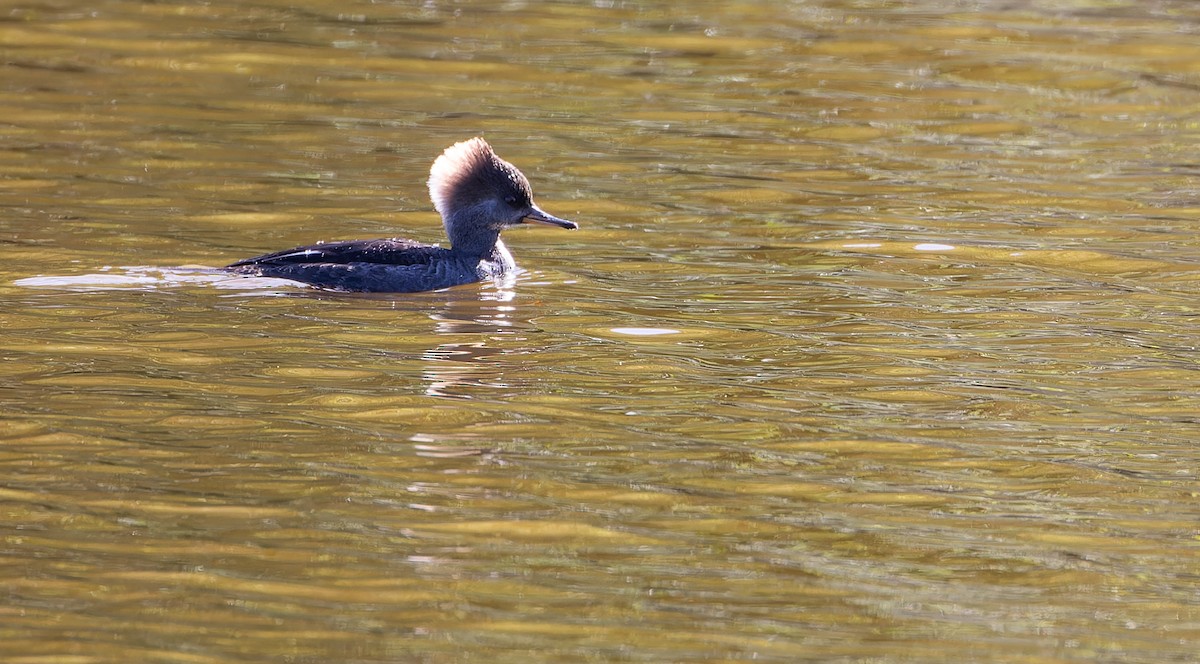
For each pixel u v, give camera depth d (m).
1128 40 28.73
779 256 17.56
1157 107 24.89
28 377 12.92
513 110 23.91
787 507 10.98
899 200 19.94
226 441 11.77
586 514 10.75
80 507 10.54
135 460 11.35
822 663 8.87
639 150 22.08
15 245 16.77
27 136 21.61
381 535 10.30
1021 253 17.73
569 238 18.20
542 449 11.86
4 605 9.17
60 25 27.89
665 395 13.12
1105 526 10.80
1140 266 17.28
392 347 14.16
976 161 21.89
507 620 9.25
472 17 29.59
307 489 10.97
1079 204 19.84
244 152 21.31
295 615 9.21
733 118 23.89
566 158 21.59
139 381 12.97
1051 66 27.03
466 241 16.97
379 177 20.41
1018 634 9.27
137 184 19.59
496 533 10.41
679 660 8.83
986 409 12.95
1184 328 15.18
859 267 17.16
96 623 9.02
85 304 14.91
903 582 9.93
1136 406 13.09
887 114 24.30
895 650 9.03
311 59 26.41
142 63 25.78
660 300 15.91
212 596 9.41
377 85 25.03
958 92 25.55
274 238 17.66
